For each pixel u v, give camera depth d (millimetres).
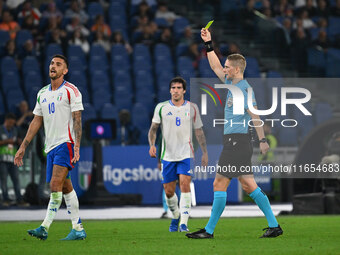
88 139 51719
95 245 23031
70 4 81000
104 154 53688
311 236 26609
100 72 73250
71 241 24750
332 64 78062
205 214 43031
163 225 33938
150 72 76312
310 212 42312
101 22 77625
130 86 73188
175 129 29688
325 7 88875
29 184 52906
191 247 21969
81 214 43031
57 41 74812
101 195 52125
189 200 29688
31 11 79938
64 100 24422
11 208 50219
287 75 80188
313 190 45094
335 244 23062
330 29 85938
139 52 77250
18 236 27531
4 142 51750
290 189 53719
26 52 73438
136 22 82562
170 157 29656
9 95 66750
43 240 25000
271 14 87562
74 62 72750
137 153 54062
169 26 84125
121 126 63219
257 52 83000
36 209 49031
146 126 67312
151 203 53938
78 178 54094
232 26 86562
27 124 54625
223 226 32812
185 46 79938
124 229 31438
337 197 42188
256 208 48344
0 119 62750
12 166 52062
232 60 24281
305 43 80000
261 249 21203
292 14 89000
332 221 35969
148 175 54062
